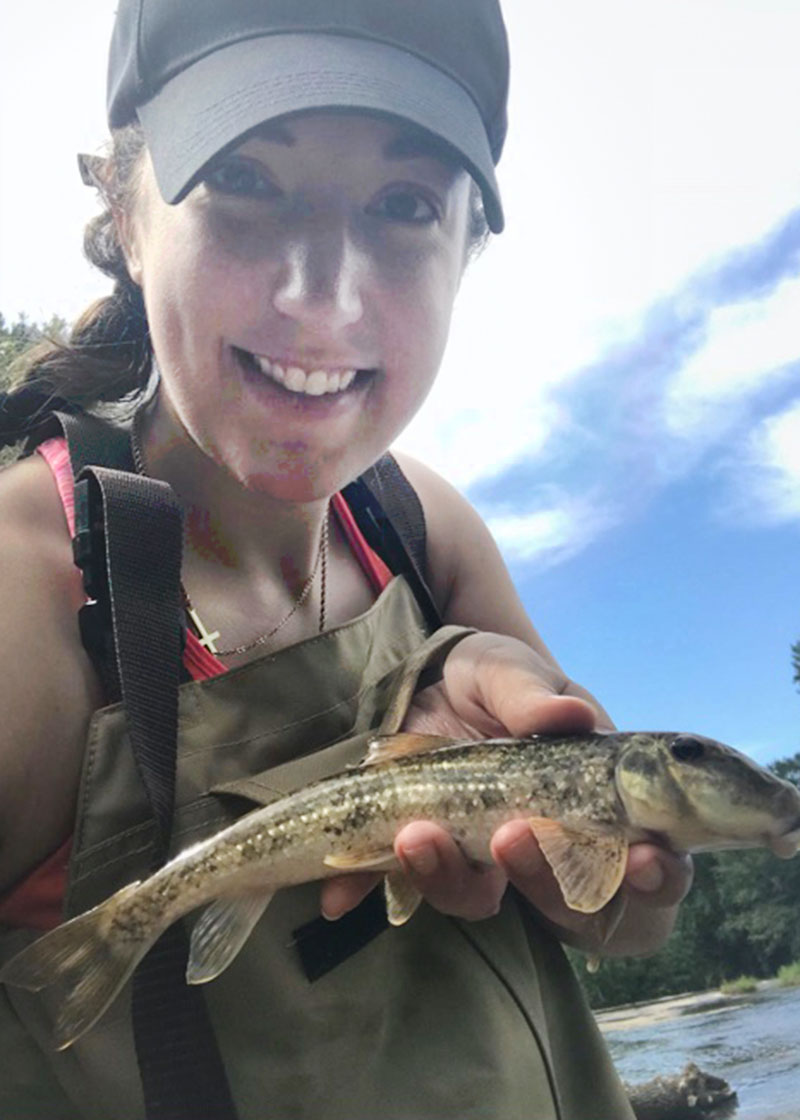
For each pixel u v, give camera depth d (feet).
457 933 1.19
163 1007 1.02
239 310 1.08
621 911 1.10
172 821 1.03
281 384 1.10
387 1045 1.10
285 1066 1.05
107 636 1.06
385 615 1.34
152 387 1.28
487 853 1.13
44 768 1.04
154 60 1.15
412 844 1.02
